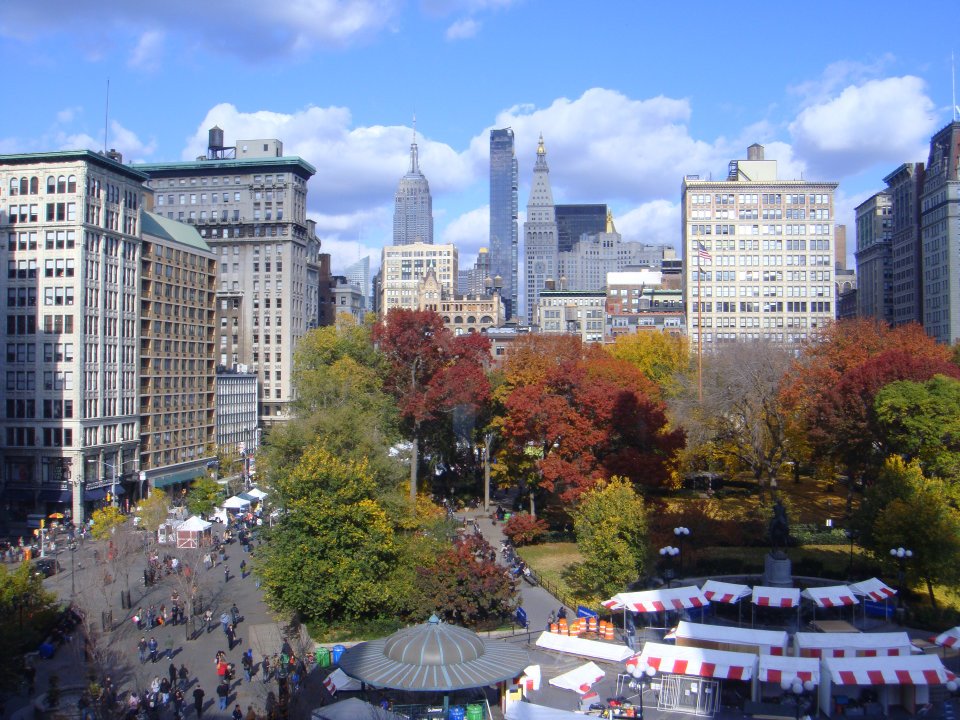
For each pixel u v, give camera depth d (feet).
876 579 204.23
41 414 364.99
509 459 336.70
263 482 301.63
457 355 370.32
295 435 269.85
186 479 445.78
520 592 239.50
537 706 141.28
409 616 209.36
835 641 166.09
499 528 326.65
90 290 373.20
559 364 348.38
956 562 208.54
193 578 223.51
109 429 386.11
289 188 609.83
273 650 198.70
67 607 211.61
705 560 244.42
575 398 305.94
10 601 179.32
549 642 178.29
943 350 425.28
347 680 158.30
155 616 219.61
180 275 456.45
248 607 234.99
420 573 208.33
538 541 302.04
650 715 158.30
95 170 377.50
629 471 281.74
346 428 274.77
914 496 220.23
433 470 391.45
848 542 273.13
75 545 311.68
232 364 610.65
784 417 317.22
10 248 371.35
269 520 315.37
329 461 220.64
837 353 391.86
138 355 411.95
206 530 292.81
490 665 147.43
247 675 181.06
